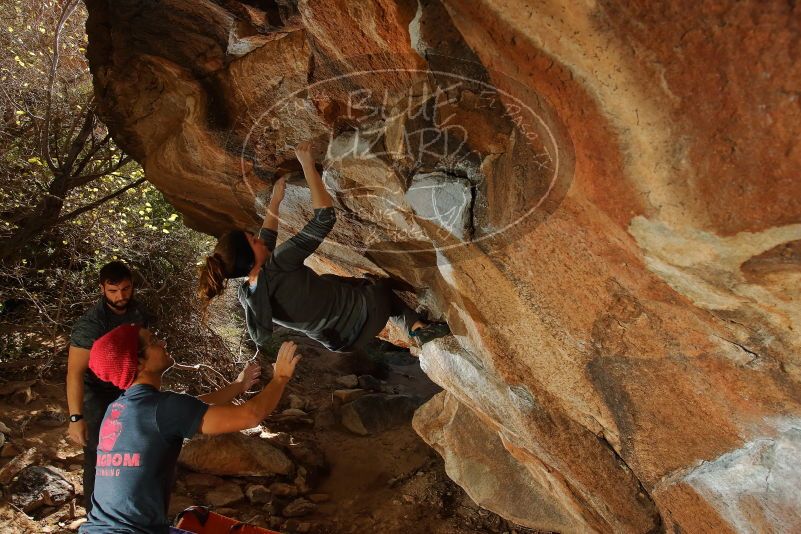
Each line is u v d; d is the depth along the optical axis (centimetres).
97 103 391
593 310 213
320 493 537
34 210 571
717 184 135
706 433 219
